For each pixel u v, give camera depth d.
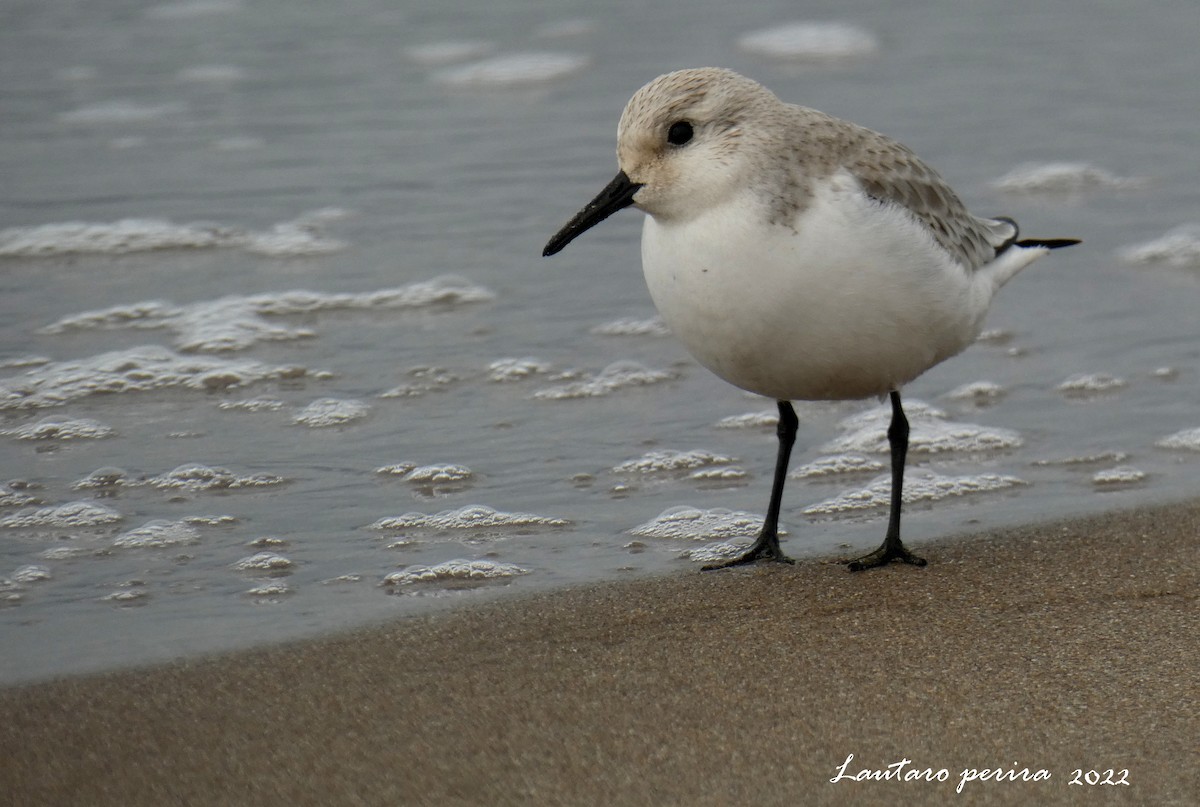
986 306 9.52
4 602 8.86
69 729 7.14
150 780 6.67
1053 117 19.70
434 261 15.52
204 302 14.61
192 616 8.59
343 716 7.22
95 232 16.39
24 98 21.19
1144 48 22.77
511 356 13.38
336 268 15.45
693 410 12.33
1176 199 17.05
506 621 8.40
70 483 10.80
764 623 8.28
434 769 6.70
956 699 7.27
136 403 12.38
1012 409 12.30
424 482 10.85
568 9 25.66
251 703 7.38
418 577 9.19
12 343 13.60
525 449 11.48
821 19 24.69
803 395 9.26
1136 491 10.52
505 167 18.11
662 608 8.57
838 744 6.86
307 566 9.42
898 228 8.48
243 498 10.57
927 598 8.61
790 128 8.59
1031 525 9.89
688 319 8.76
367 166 18.33
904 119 19.64
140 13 26.00
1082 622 8.17
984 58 22.44
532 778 6.61
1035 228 16.30
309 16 25.73
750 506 10.52
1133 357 13.27
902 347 8.84
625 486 10.85
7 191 17.59
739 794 6.45
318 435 11.73
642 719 7.13
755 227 8.41
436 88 21.61
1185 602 8.43
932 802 6.38
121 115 20.50
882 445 11.65
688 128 8.57
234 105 20.91
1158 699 7.23
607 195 8.73
